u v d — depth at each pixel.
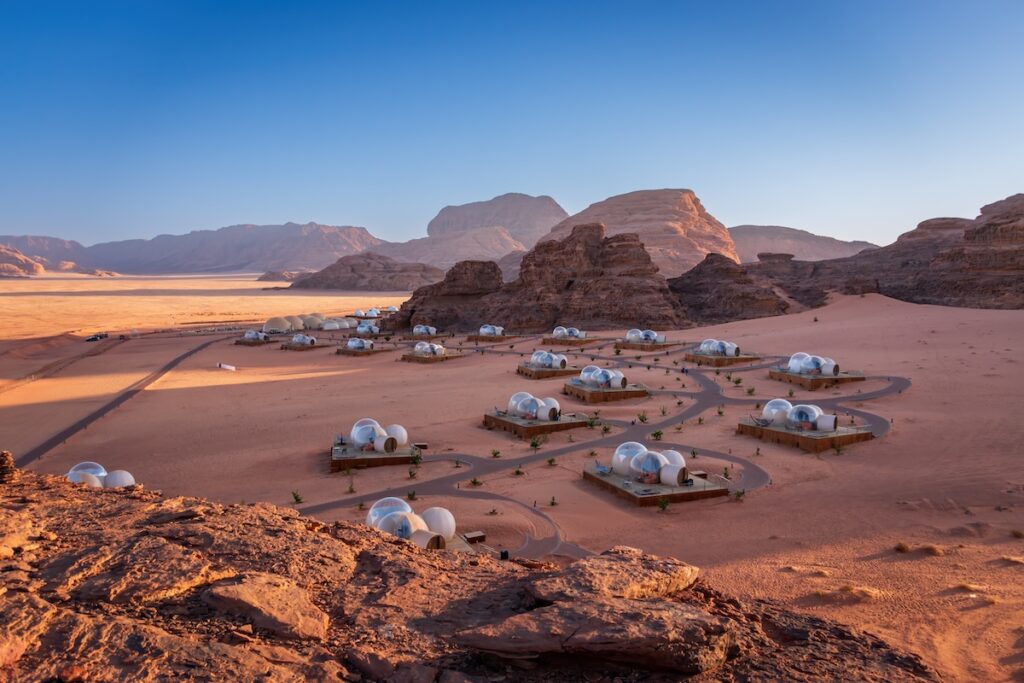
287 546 11.37
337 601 9.86
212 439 44.44
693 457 37.09
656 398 55.75
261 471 36.47
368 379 71.06
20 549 10.25
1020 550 21.31
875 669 9.17
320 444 42.19
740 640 9.36
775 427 41.38
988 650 12.71
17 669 7.19
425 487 32.91
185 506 13.34
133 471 37.16
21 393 63.56
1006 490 28.30
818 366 58.75
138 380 71.31
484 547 24.84
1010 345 66.62
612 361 77.94
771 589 18.08
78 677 7.09
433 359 83.69
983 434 38.22
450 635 9.01
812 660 9.21
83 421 50.97
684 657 8.31
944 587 17.31
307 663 7.97
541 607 9.09
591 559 10.70
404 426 46.72
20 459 40.44
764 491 31.16
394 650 8.59
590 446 40.59
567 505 29.86
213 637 8.37
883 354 69.75
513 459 37.94
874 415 45.53
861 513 26.86
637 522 27.64
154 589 9.28
